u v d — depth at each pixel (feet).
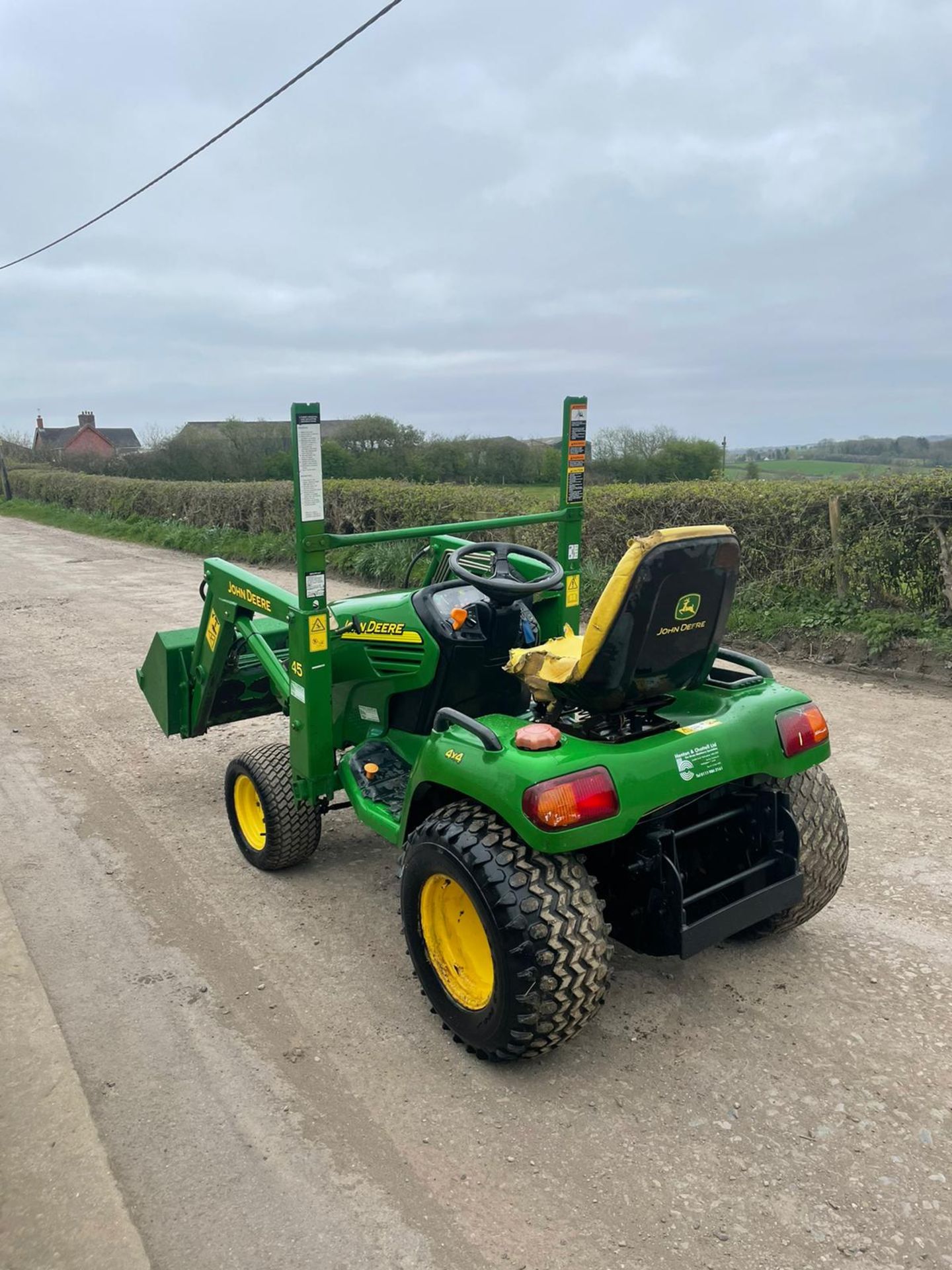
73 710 24.68
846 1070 9.91
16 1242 8.08
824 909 13.20
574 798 9.14
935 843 15.06
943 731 20.27
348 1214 8.27
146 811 17.83
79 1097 9.86
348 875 14.98
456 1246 7.91
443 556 15.10
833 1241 7.81
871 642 25.17
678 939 9.98
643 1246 7.82
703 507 30.30
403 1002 11.50
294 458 11.94
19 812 17.85
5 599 43.57
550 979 9.16
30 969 12.33
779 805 11.14
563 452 13.91
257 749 14.82
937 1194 8.27
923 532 24.97
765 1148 8.87
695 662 10.30
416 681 12.74
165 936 13.19
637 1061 10.18
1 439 148.46
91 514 90.89
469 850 9.53
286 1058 10.46
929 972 11.62
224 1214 8.32
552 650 10.66
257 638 15.11
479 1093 9.78
